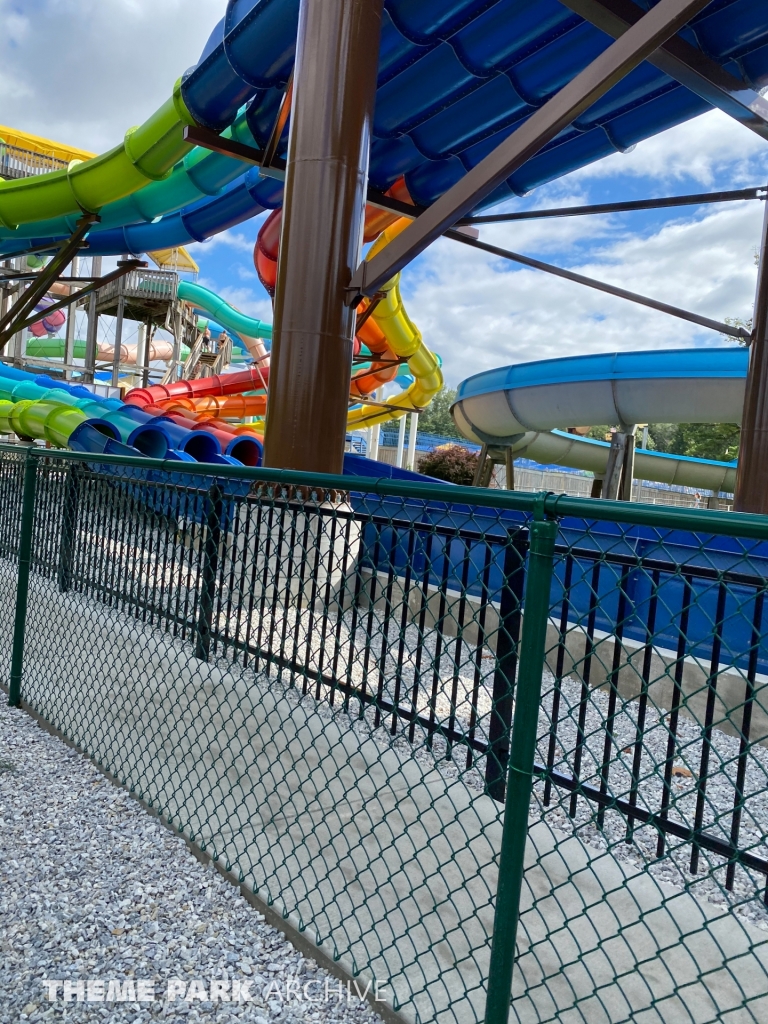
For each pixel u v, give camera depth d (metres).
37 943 2.21
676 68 7.40
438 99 9.42
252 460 14.17
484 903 2.33
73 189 12.97
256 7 8.15
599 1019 1.86
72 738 3.78
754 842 3.21
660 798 3.61
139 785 3.25
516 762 1.64
